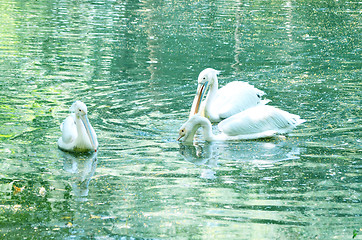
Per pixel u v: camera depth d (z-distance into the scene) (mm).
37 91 14086
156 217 7859
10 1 28000
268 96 14297
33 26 22250
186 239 7191
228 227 7555
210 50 19484
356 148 10773
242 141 11539
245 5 29562
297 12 27688
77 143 10359
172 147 10922
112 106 13172
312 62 17969
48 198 8461
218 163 10094
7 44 19047
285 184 9094
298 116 12406
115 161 10062
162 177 9344
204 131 11508
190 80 15672
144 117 12516
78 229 7504
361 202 8414
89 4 28391
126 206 8219
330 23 24922
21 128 11562
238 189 8867
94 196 8547
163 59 18000
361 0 31453
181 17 25609
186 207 8180
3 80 14914
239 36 21875
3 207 8156
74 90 14289
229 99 13672
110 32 21828
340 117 12633
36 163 9875
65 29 22016
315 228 7539
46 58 17469
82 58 17719
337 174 9523
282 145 11141
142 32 22125
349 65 17562
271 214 7977
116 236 7301
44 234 7363
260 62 17938
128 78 15641
